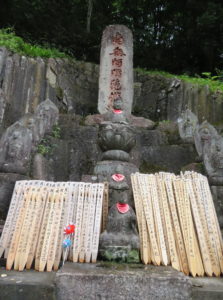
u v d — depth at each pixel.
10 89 7.26
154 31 15.23
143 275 2.57
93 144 6.64
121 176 3.54
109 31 8.95
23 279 2.66
